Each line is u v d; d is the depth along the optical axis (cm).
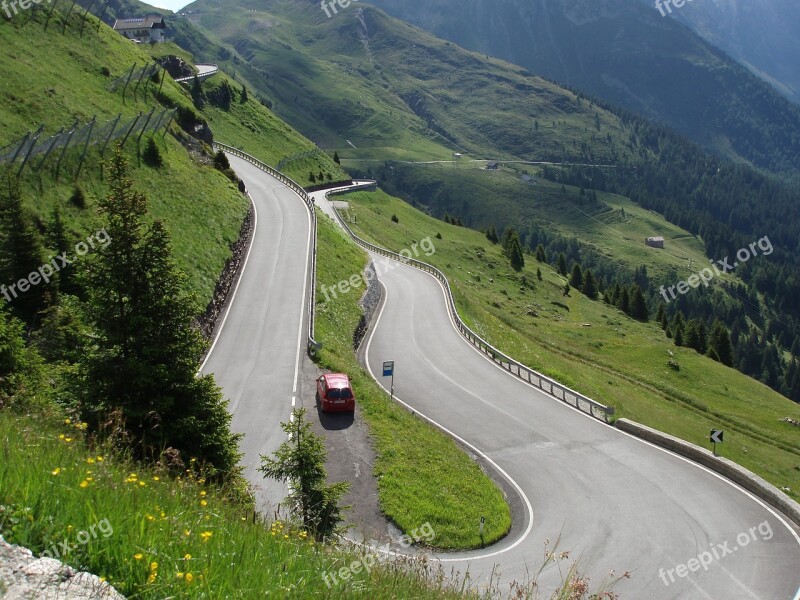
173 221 4884
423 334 5644
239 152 9631
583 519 2678
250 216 6450
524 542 2472
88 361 1767
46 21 6569
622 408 4609
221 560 698
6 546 576
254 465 2639
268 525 1116
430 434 3325
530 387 4409
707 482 3038
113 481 807
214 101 13062
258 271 5347
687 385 7250
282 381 3597
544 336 8088
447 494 2683
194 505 880
